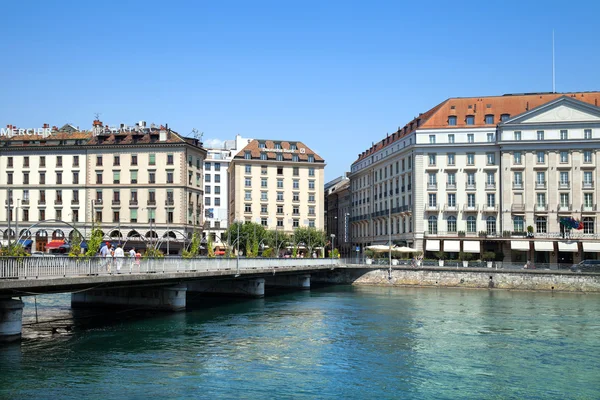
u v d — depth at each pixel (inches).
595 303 2069.4
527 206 3243.1
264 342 1211.2
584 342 1230.9
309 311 1780.3
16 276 965.8
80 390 824.9
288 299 2226.9
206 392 829.2
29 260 996.6
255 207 4370.1
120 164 3560.5
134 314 1625.2
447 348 1160.2
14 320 1101.7
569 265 2795.3
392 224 3816.4
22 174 3659.0
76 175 3607.3
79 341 1175.0
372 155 4315.9
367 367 990.4
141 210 3526.1
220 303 2055.9
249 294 2273.6
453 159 3398.1
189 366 979.3
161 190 3513.8
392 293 2518.5
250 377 913.5
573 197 3196.4
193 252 2529.5
